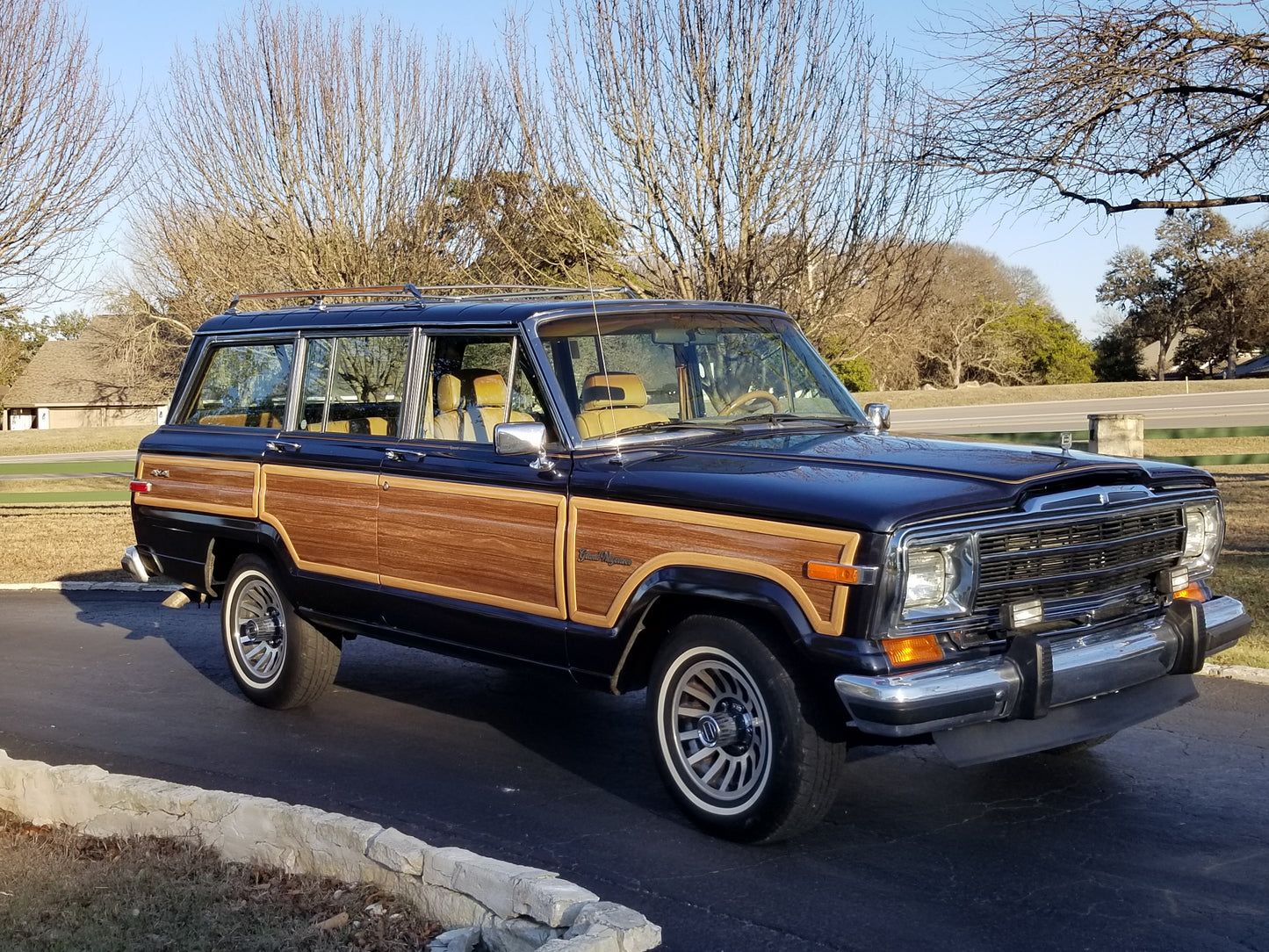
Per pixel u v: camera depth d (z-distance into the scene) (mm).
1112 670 4492
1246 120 9180
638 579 4781
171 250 19188
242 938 3732
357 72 16891
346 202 16953
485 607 5461
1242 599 8680
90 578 12281
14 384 59938
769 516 4383
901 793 5215
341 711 6844
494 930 3713
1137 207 9727
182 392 7445
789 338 6125
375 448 6008
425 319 5875
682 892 4238
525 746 6082
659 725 4859
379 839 4133
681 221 11148
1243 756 5574
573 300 5785
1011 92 9695
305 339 6566
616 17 10938
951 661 4254
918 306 11539
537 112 11758
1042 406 36344
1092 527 4547
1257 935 3818
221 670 8031
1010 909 4039
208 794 4672
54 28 14273
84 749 6215
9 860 4418
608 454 5113
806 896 4180
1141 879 4258
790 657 4410
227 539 7004
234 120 16859
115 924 3850
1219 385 41688
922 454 4809
